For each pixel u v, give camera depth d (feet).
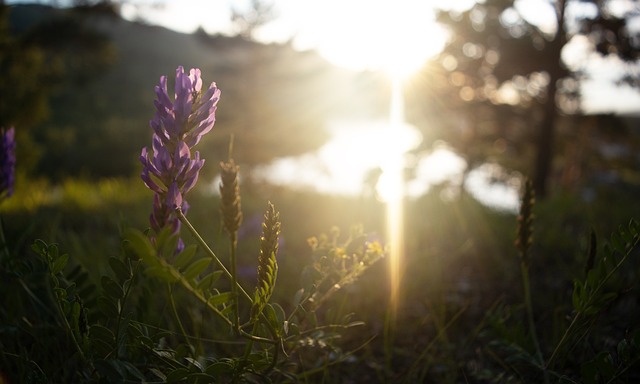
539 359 6.29
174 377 4.80
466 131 54.80
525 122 55.11
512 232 15.38
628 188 38.55
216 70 84.64
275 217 5.04
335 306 10.12
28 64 43.80
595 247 6.56
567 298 10.11
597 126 53.62
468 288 11.19
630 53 40.96
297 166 69.77
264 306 5.01
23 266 6.69
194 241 13.30
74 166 119.96
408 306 10.39
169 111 4.73
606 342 7.45
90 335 5.28
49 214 19.84
